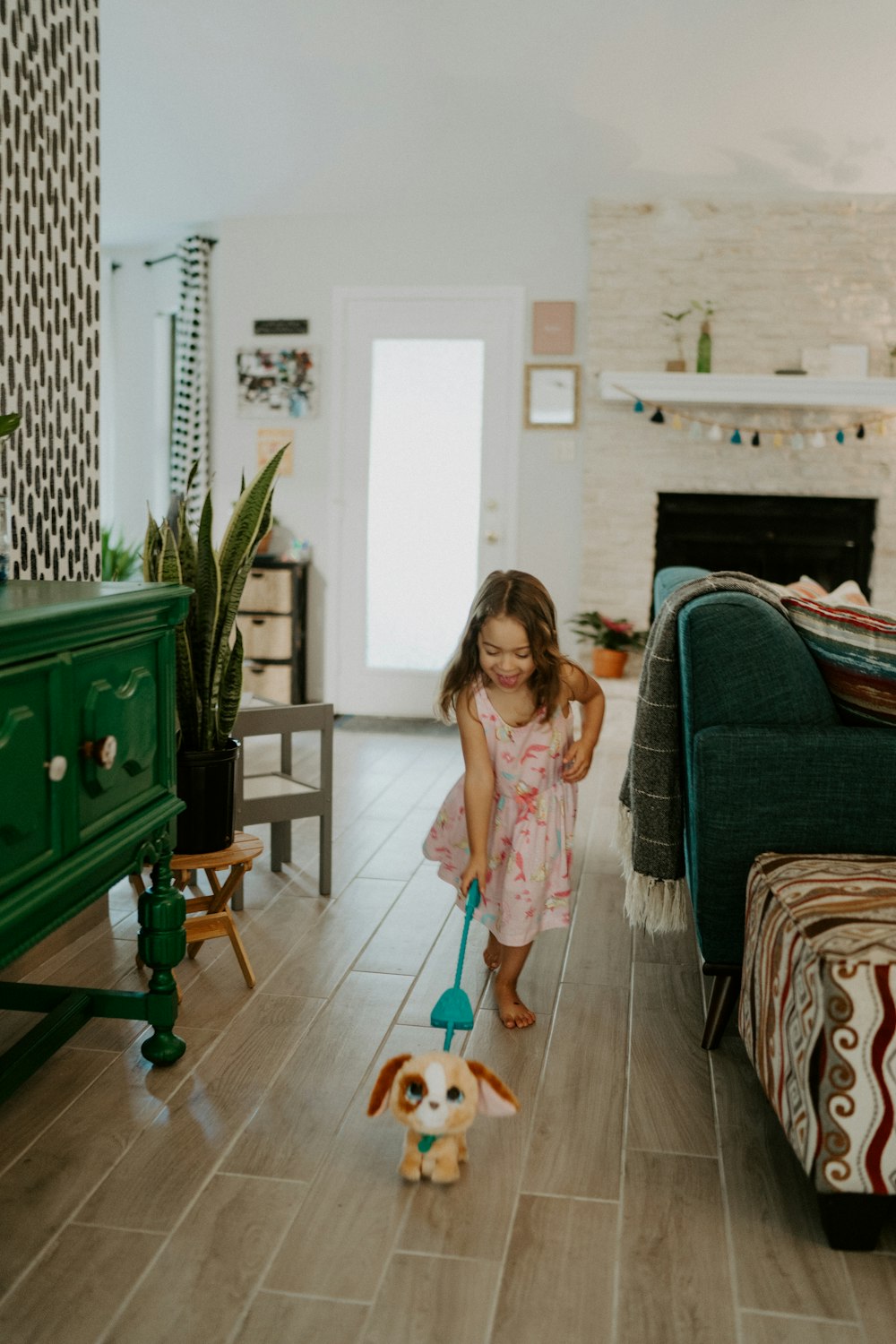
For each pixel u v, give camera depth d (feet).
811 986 4.67
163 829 5.94
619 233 16.99
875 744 5.99
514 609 6.25
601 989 7.45
